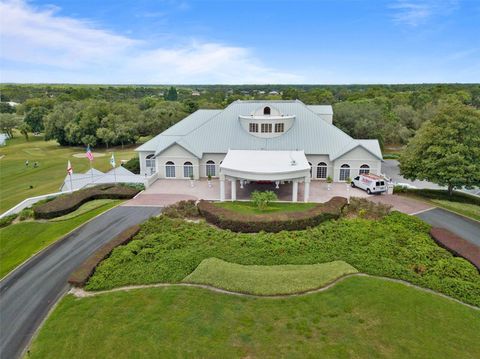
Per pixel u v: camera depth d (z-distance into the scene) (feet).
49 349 58.03
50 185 192.34
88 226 115.24
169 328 61.52
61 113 348.38
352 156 162.81
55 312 68.28
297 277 76.79
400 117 294.25
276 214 111.14
